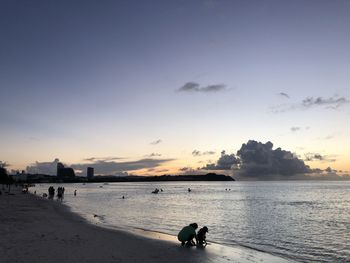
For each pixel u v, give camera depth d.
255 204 73.94
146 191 167.00
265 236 29.16
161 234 27.98
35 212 41.75
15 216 35.19
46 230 25.16
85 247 19.09
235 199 95.19
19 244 19.00
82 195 117.00
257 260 18.48
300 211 56.38
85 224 31.69
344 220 42.44
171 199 94.62
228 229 33.66
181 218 43.78
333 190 176.00
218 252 20.11
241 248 22.44
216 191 167.00
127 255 17.84
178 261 17.31
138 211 54.06
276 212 54.03
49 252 17.20
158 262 16.84
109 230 27.72
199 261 17.52
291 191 163.62
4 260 15.20
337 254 21.73
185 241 21.84
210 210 57.44
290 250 22.92
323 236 29.38
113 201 82.81
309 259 20.17
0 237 21.23
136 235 25.62
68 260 15.77
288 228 34.66
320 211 56.47
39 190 153.00
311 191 162.62
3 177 199.50
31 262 15.07
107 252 18.20
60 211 46.81
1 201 60.97
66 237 22.17
